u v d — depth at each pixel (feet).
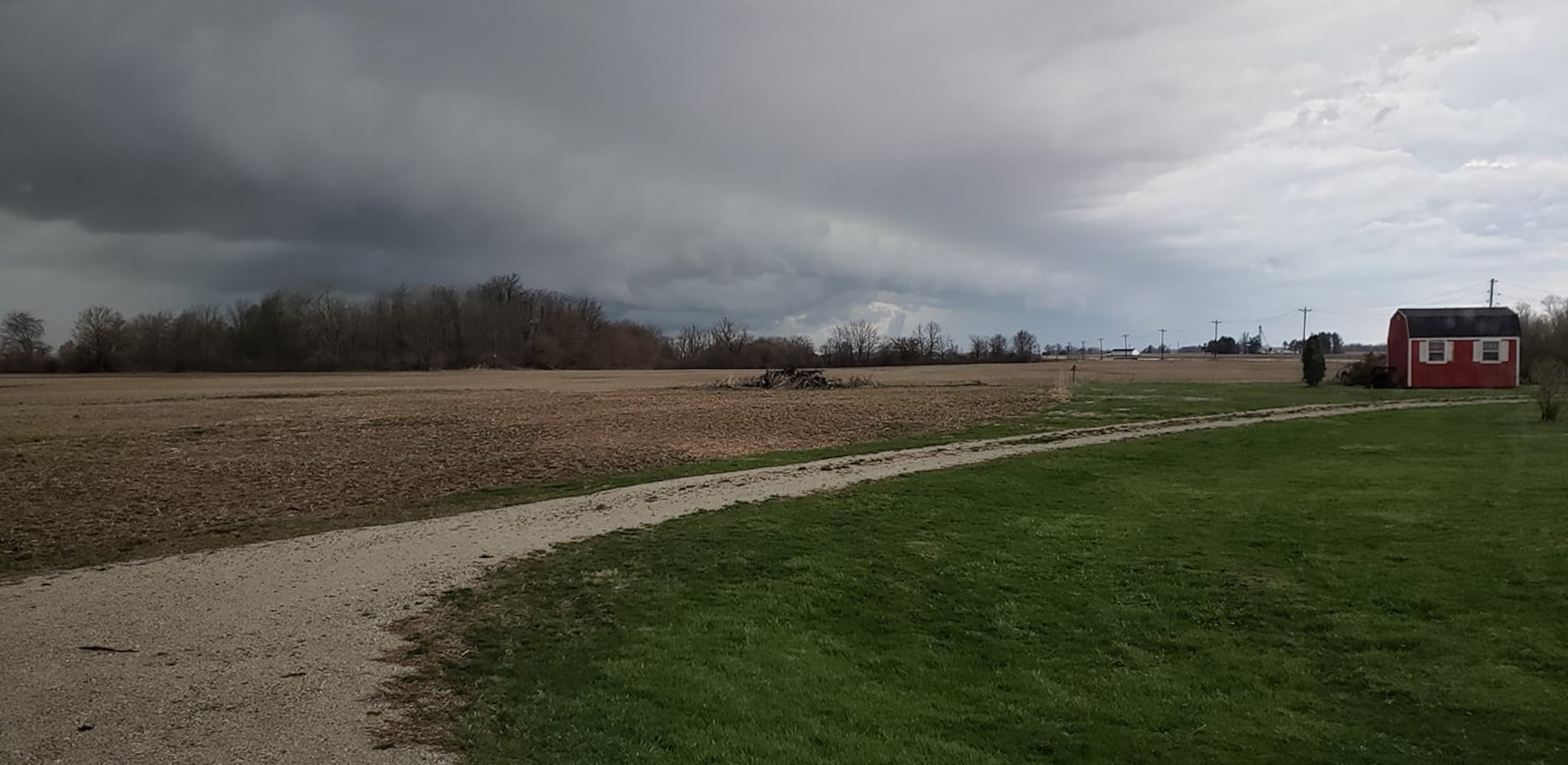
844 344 482.69
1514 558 39.45
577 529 48.24
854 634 32.48
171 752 21.30
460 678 26.78
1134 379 220.23
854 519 50.08
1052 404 135.03
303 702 24.66
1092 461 72.33
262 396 182.91
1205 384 188.34
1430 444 80.33
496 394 184.44
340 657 28.35
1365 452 76.79
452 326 441.68
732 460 77.71
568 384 236.43
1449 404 125.70
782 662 29.04
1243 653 31.17
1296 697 27.73
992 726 25.31
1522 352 179.11
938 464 71.56
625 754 21.94
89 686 25.55
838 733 23.97
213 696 24.95
